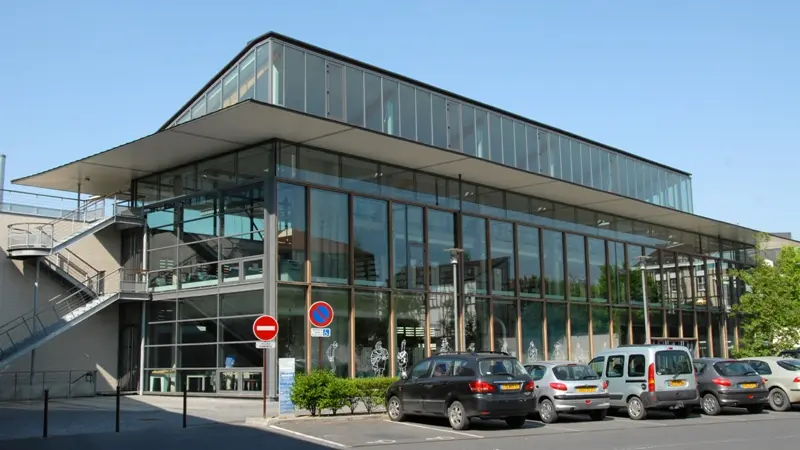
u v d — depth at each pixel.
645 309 32.28
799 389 21.72
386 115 25.98
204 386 24.97
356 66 25.33
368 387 19.53
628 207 35.00
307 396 18.58
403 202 27.39
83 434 15.59
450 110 28.52
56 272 27.70
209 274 25.42
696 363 21.59
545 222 33.06
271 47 22.98
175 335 26.28
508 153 30.72
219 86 25.67
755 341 38.25
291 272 23.66
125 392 27.64
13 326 26.50
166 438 14.96
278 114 21.39
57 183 29.69
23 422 17.97
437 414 17.00
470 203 29.94
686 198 42.41
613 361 20.38
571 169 34.00
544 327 31.73
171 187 27.48
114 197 31.75
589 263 34.88
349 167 25.91
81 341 27.59
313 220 24.55
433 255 28.05
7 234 26.95
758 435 15.32
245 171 24.75
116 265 29.36
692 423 18.28
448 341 27.73
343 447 13.68
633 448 13.13
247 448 13.54
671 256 40.25
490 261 30.16
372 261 25.95
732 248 45.69
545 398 18.55
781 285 38.25
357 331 24.98
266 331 18.16
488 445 13.75
